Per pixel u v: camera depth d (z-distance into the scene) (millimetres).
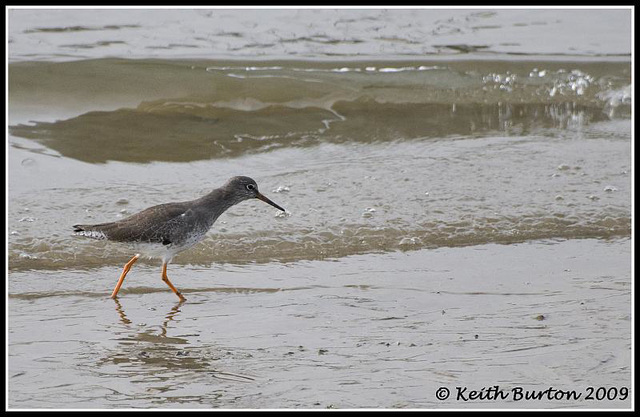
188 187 14570
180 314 10781
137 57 19766
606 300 11031
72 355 9469
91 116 17453
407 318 10531
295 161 15914
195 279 11984
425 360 9273
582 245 13062
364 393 8500
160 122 17453
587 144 16859
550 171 15422
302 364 9203
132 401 8328
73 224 13055
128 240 11367
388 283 11727
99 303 11141
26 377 8852
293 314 10719
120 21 21688
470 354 9398
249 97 18578
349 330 10180
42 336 9992
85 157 15602
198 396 8438
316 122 17891
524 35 22109
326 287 11633
